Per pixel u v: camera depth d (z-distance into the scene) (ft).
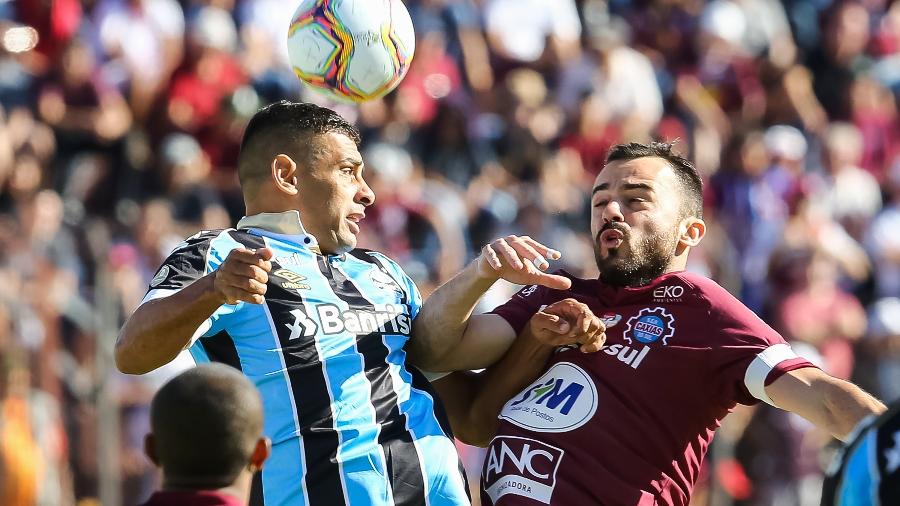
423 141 129.08
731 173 138.10
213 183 117.08
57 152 118.01
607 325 53.62
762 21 154.51
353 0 55.26
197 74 124.67
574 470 51.60
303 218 52.95
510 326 55.11
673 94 144.66
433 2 138.62
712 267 116.78
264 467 49.21
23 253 98.94
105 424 94.17
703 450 53.11
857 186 143.74
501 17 143.23
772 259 129.80
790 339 124.06
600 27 146.61
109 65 123.03
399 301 53.88
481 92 135.54
